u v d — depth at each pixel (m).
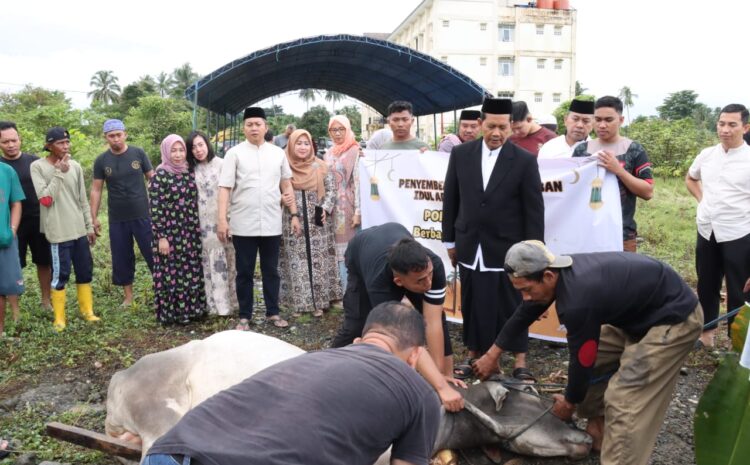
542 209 4.64
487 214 4.64
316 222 6.52
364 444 2.16
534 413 3.75
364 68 14.66
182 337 6.04
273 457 2.00
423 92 15.38
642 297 3.33
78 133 16.02
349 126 6.76
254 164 5.98
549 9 47.25
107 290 7.61
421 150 6.01
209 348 3.48
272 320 6.36
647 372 3.30
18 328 6.12
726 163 5.20
